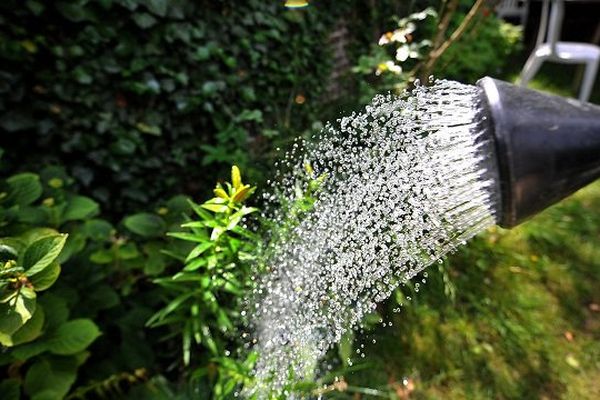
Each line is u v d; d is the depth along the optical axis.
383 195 0.98
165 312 1.33
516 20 5.65
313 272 1.11
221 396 1.32
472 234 0.79
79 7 1.80
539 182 0.57
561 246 2.29
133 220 1.61
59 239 0.93
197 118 2.35
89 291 1.53
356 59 3.47
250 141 2.58
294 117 2.86
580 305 2.03
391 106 0.98
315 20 2.95
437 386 1.72
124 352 1.55
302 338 1.17
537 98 0.60
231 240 1.21
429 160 0.83
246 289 1.30
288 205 1.25
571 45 3.69
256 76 2.60
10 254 0.93
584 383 1.74
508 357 1.82
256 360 1.29
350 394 1.64
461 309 1.97
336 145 1.14
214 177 2.44
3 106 1.73
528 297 2.04
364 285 1.06
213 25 2.34
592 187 2.70
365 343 1.77
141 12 1.99
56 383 1.25
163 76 2.13
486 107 0.61
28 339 1.10
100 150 2.00
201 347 1.68
